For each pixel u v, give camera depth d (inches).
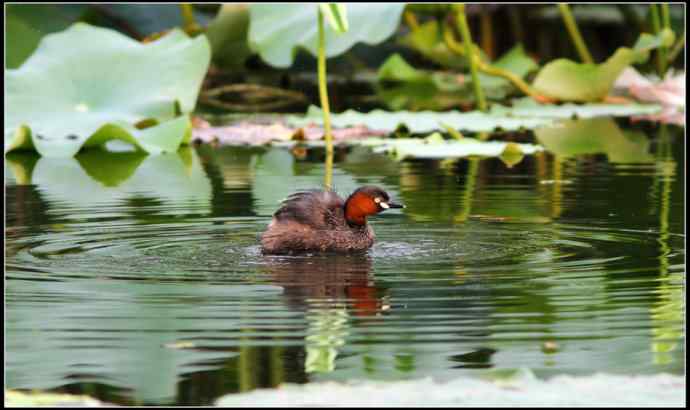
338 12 664.4
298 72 1341.0
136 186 653.3
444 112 987.3
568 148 812.6
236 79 1256.8
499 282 410.9
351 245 466.9
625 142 839.7
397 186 641.0
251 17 957.2
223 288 405.7
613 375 292.4
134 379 311.4
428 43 1227.9
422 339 343.6
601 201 580.4
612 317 365.1
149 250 472.4
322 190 501.7
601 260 445.7
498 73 1028.5
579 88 1037.8
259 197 607.2
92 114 827.4
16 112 820.6
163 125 804.6
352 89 1214.3
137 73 858.1
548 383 285.6
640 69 1195.9
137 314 372.5
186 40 880.3
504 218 538.6
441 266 439.2
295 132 858.8
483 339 342.3
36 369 321.1
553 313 370.0
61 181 676.1
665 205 566.3
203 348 337.1
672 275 419.5
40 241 491.5
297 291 400.8
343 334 348.8
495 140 865.5
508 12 1350.9
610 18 1318.9
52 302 387.5
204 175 696.4
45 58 857.5
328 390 283.4
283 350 334.3
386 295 393.4
